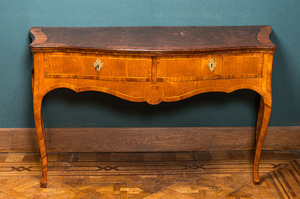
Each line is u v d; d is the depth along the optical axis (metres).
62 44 2.90
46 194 3.12
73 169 3.46
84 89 2.98
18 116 3.66
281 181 3.34
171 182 3.30
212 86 2.99
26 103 3.63
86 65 2.92
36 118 3.05
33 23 3.41
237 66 2.96
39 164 3.54
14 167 3.48
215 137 3.77
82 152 3.74
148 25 3.47
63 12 3.40
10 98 3.60
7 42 3.45
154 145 3.76
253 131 3.77
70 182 3.28
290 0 3.45
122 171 3.45
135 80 2.93
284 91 3.70
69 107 3.63
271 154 3.76
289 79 3.67
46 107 3.61
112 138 3.72
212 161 3.62
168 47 2.86
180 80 2.93
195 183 3.29
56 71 2.94
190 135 3.74
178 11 3.45
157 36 3.14
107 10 3.41
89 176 3.37
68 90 3.58
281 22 3.51
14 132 3.68
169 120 3.71
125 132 3.71
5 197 3.08
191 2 3.43
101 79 2.94
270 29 3.37
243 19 3.49
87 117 3.67
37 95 2.98
